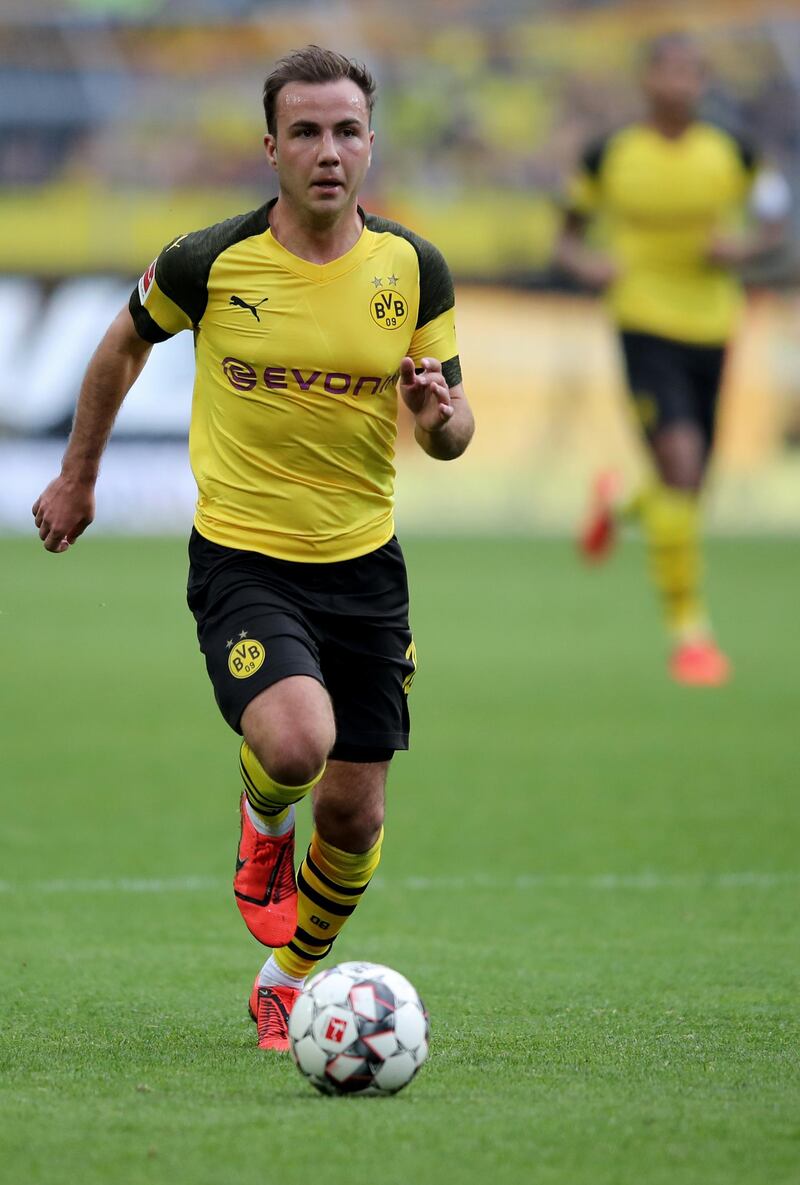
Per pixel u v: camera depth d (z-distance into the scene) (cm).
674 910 2444
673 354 4756
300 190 1619
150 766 3738
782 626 6738
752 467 10506
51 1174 1202
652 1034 1714
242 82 12056
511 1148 1264
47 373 10156
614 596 8006
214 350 1681
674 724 4341
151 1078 1494
